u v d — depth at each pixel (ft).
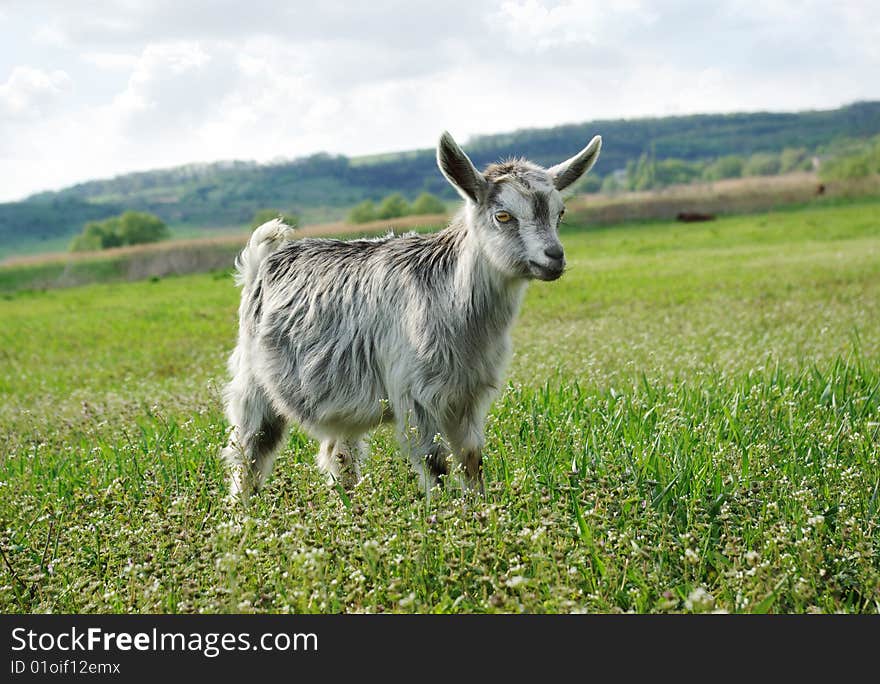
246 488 19.65
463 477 17.75
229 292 100.32
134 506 18.57
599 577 14.19
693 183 412.36
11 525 17.88
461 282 18.30
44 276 172.14
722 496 16.21
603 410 23.34
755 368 28.96
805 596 12.91
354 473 21.85
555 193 18.31
